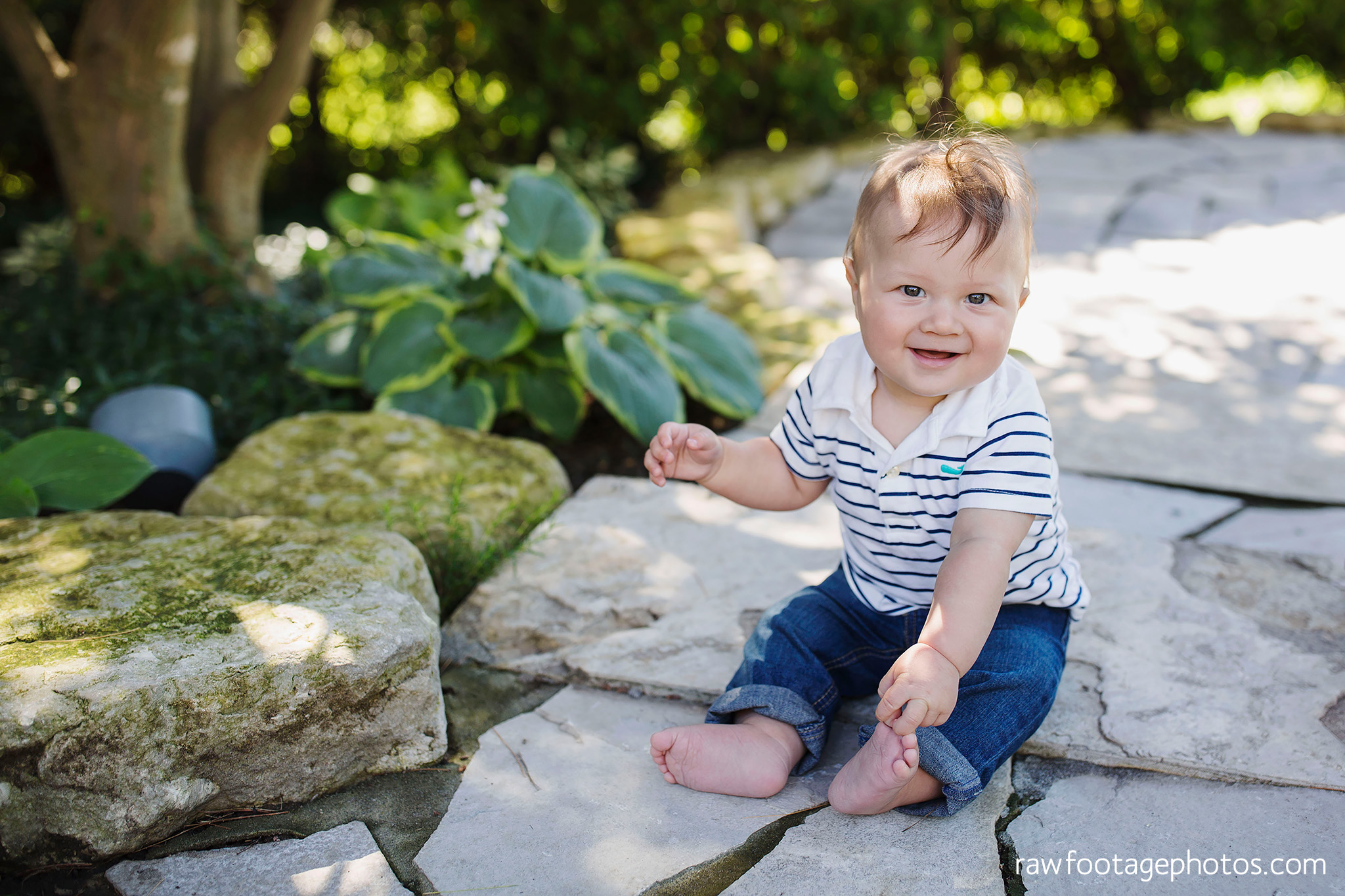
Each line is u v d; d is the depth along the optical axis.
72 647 1.57
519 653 1.98
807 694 1.64
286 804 1.61
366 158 7.34
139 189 3.82
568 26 6.25
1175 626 1.95
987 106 8.05
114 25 3.63
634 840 1.52
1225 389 3.20
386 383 2.92
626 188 6.59
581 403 3.04
